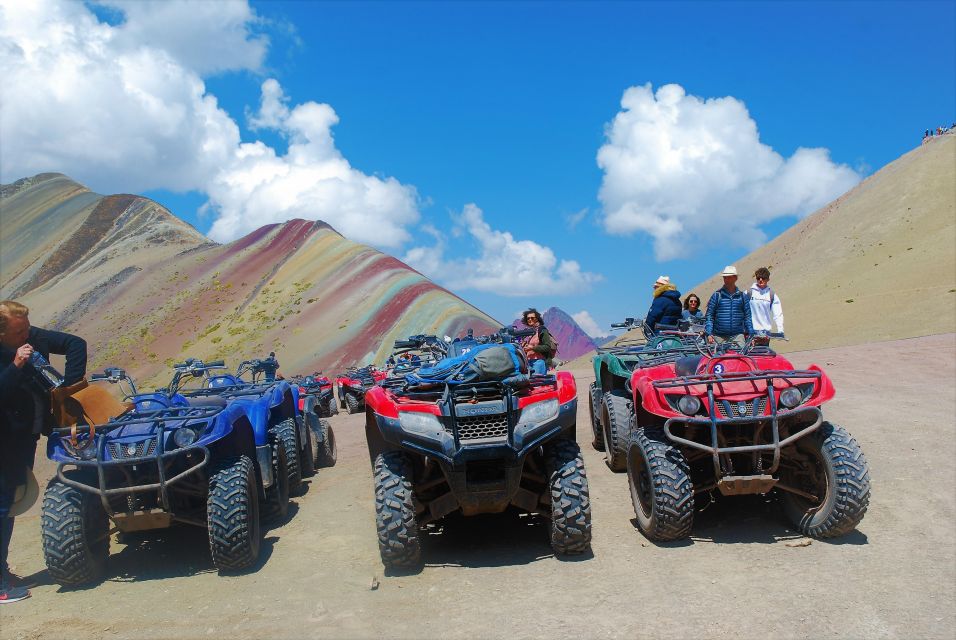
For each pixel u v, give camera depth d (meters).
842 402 10.77
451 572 5.36
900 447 7.89
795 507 5.77
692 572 4.98
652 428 5.95
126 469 5.63
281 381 9.52
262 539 6.62
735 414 5.54
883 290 78.81
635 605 4.47
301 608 4.83
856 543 5.35
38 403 5.55
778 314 9.38
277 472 7.37
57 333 5.69
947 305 58.94
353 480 9.11
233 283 192.12
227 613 4.83
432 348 8.13
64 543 5.44
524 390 5.74
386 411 5.60
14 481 5.54
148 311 184.38
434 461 5.84
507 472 5.42
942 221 99.94
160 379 134.50
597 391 9.08
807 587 4.59
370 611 4.70
